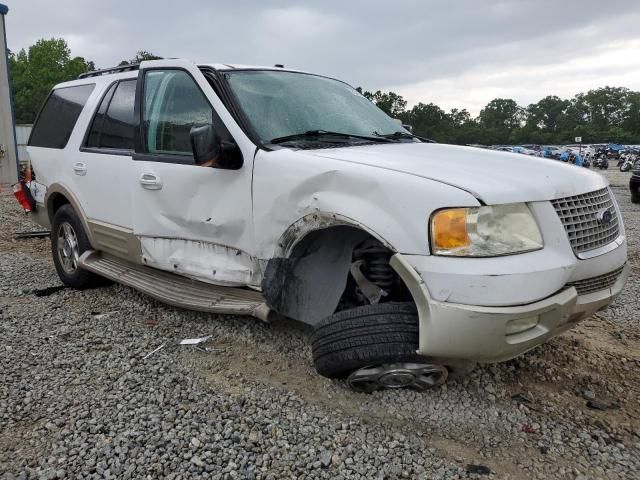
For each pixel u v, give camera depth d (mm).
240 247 3727
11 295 5391
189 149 4059
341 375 3125
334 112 4234
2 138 13328
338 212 3014
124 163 4539
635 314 4836
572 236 2922
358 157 3285
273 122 3820
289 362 3746
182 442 2844
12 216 10461
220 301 3916
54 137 5699
